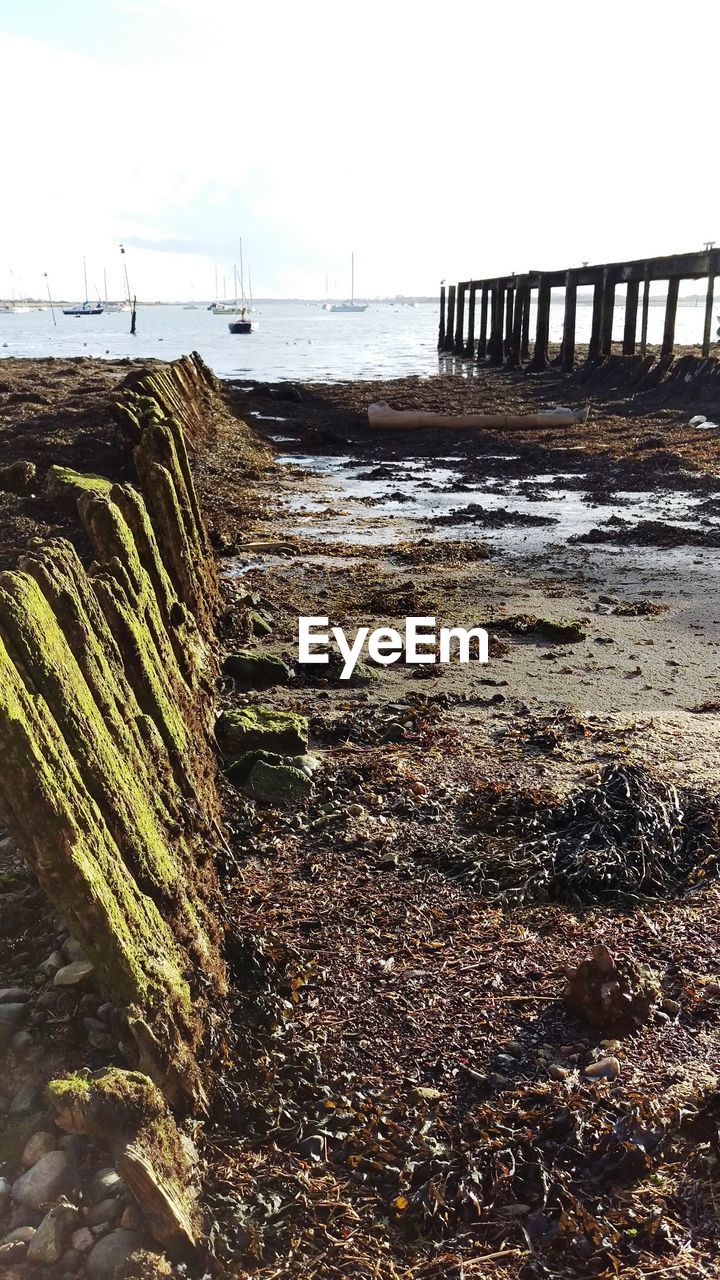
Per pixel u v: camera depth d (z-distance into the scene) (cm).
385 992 471
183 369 2659
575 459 2241
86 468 1590
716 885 566
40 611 386
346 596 1162
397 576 1256
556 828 611
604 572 1283
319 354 6644
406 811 643
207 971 421
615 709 814
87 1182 327
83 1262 305
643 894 557
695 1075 416
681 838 605
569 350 4469
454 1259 331
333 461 2253
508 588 1204
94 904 349
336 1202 349
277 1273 321
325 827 625
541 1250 336
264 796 655
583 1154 372
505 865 575
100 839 368
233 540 1424
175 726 548
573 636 996
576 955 503
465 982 480
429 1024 449
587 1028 448
